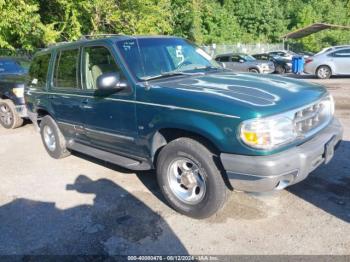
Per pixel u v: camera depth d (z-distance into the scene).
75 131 5.38
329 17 50.56
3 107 8.54
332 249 3.29
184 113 3.65
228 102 3.45
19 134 8.02
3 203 4.58
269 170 3.27
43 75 5.92
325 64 16.95
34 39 16.39
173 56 4.75
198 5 39.75
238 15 47.75
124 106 4.26
